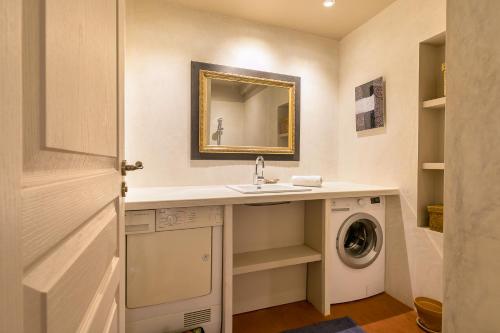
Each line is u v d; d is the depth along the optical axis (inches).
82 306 21.3
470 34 20.1
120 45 37.3
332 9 85.5
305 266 84.7
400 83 80.0
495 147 18.2
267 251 81.0
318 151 102.1
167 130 81.2
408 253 77.4
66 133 18.2
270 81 93.4
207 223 60.6
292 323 71.3
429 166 71.5
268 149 93.7
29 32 14.2
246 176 91.0
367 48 92.0
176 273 57.8
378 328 68.1
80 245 21.3
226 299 61.7
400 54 80.0
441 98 69.1
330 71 104.1
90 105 23.6
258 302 78.9
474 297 19.9
